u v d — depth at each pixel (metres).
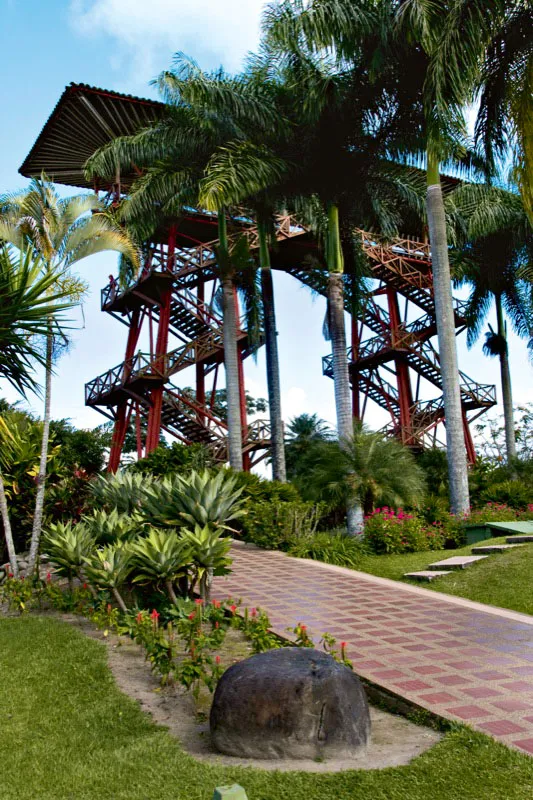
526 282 24.39
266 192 17.92
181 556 7.53
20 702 5.27
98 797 3.65
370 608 8.37
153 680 5.91
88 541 8.88
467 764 3.87
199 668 5.30
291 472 31.12
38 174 23.62
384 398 30.48
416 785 3.64
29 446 13.35
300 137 17.36
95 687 5.60
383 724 4.86
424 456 23.84
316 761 4.12
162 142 18.00
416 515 14.92
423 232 20.86
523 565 9.91
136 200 17.77
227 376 19.45
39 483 10.51
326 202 17.75
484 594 8.97
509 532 13.72
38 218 11.16
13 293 9.23
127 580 8.60
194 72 17.20
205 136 17.73
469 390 28.84
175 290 22.80
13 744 4.45
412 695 5.11
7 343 9.63
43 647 6.84
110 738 4.54
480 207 22.30
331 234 17.45
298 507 14.97
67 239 11.20
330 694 4.27
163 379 22.03
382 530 13.66
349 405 16.45
